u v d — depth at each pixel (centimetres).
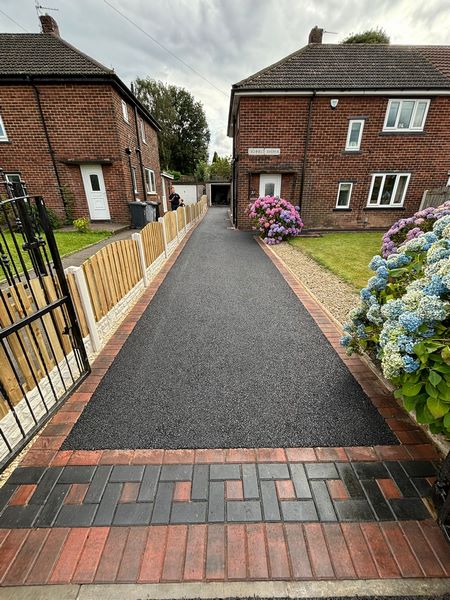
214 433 196
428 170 1039
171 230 738
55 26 1088
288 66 1004
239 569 128
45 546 136
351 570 128
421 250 241
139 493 158
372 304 234
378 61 1037
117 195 1053
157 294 451
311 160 1017
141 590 122
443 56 1119
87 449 184
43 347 223
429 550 135
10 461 170
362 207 1081
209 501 154
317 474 169
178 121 3575
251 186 1059
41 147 976
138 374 258
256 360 278
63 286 230
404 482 164
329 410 215
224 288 476
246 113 960
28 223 210
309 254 695
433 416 153
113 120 960
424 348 154
